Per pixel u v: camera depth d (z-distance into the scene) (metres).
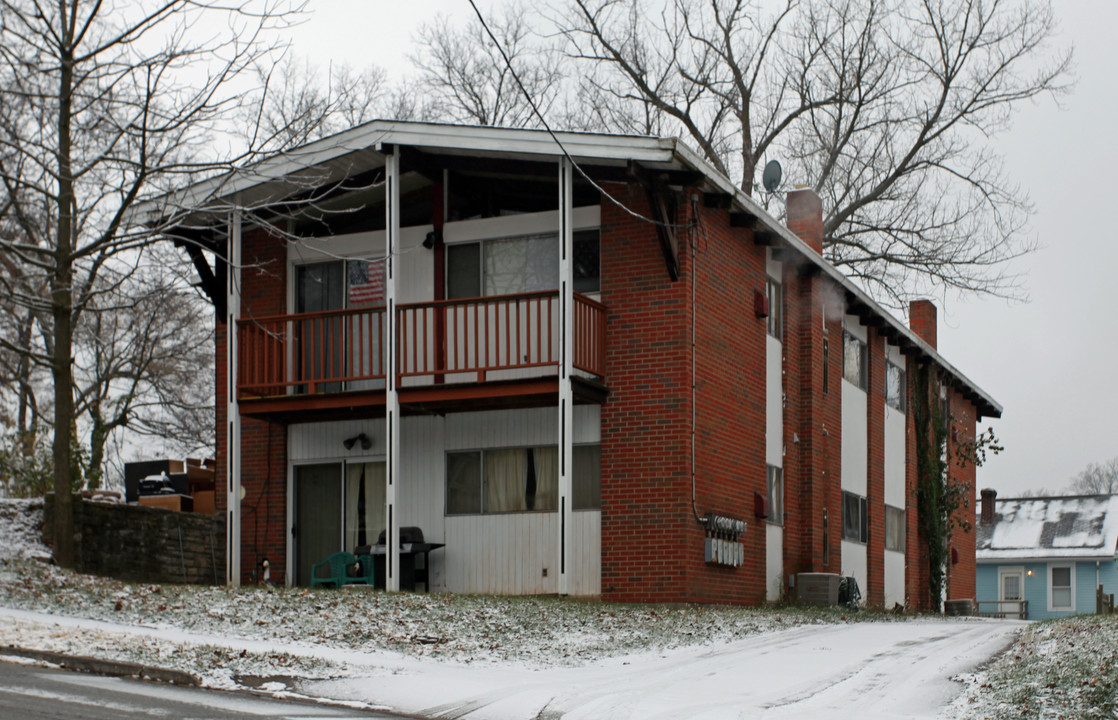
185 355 33.59
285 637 12.63
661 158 17.69
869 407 27.22
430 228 20.81
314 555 20.94
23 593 14.05
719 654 12.98
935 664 12.43
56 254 17.45
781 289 23.11
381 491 20.66
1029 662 11.80
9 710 7.96
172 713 8.36
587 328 18.67
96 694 8.95
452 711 9.47
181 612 13.76
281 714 8.77
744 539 20.44
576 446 19.31
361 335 19.16
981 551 44.38
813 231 26.23
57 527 17.39
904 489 29.77
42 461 24.44
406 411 19.94
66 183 17.34
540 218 20.03
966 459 32.62
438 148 18.78
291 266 21.72
